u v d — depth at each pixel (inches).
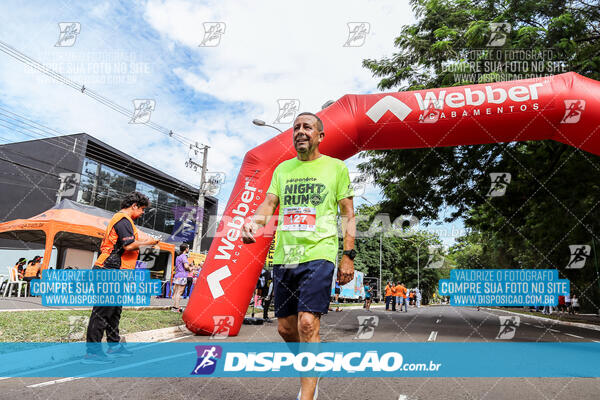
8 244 764.0
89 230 473.7
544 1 352.8
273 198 104.8
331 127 259.3
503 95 252.5
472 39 358.6
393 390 117.3
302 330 85.6
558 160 402.0
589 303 890.7
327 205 95.0
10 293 447.5
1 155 828.0
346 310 685.9
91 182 887.7
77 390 111.0
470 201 469.1
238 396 106.0
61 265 730.2
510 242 600.7
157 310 369.7
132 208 163.8
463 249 1445.6
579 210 446.9
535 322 515.8
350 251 93.7
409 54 455.2
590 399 112.7
